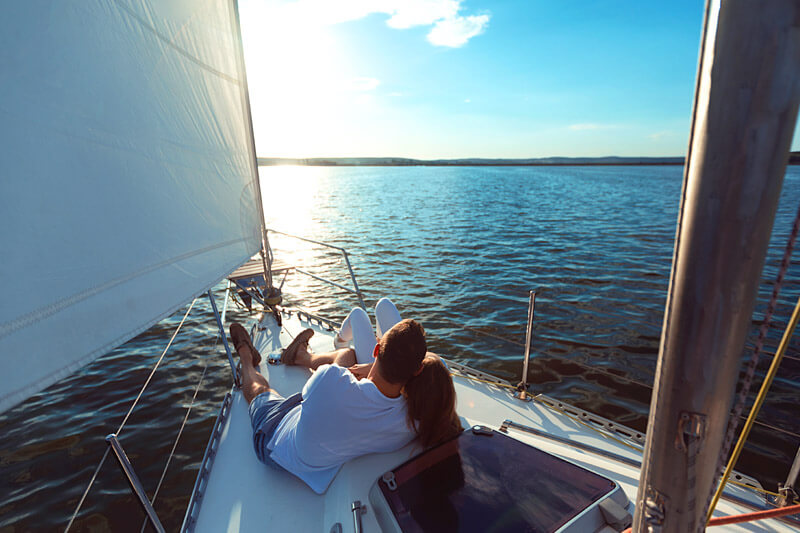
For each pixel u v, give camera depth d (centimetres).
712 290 55
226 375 532
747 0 46
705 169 53
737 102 49
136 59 159
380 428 155
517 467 145
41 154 115
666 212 2473
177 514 322
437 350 609
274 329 364
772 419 442
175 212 184
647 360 572
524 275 1038
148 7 168
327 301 861
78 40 129
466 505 131
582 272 1061
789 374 520
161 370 549
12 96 106
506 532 122
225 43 240
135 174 157
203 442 401
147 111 165
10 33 106
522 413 237
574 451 175
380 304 240
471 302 831
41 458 388
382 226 1953
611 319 725
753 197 51
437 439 157
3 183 103
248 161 276
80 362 123
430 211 2555
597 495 133
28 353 106
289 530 158
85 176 131
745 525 149
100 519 322
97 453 393
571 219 2150
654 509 69
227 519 164
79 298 125
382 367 147
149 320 160
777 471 371
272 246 1484
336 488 158
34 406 471
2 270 101
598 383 510
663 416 64
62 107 122
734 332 56
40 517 325
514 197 3584
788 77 46
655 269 1087
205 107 216
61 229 121
